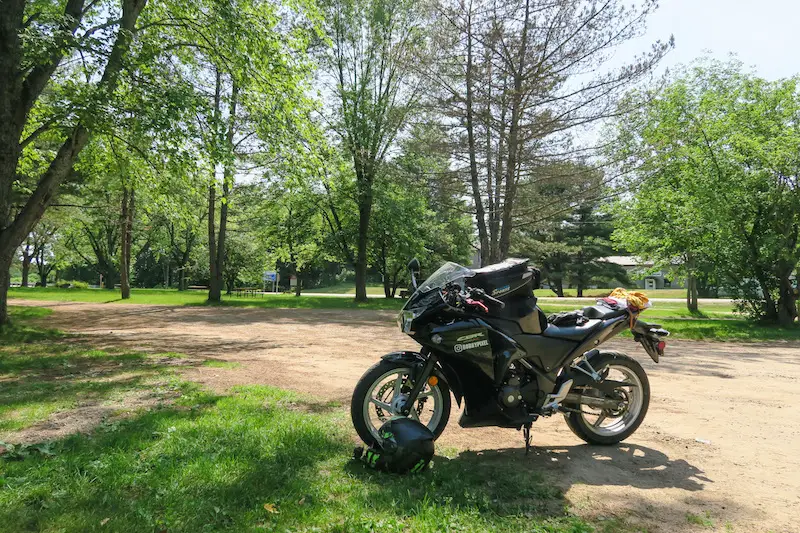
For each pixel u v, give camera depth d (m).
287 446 3.92
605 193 19.14
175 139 10.57
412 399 3.88
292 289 70.00
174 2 13.25
